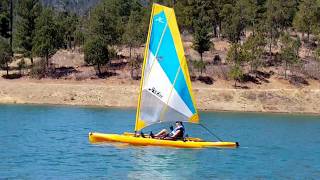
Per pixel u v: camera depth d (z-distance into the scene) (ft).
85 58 425.69
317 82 426.10
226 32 486.79
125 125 222.07
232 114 324.19
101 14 488.44
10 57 433.48
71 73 434.30
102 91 375.45
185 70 145.89
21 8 471.21
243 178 110.52
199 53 465.06
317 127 247.50
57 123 226.17
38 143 156.76
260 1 584.40
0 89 376.89
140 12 599.57
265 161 133.69
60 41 468.75
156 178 106.42
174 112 146.00
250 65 442.91
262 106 366.02
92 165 119.24
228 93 373.20
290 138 194.49
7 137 171.32
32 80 423.23
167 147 143.33
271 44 493.77
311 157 143.95
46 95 372.17
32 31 454.40
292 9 540.11
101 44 426.10
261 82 419.54
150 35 143.43
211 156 135.85
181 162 124.88
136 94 374.22
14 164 119.55
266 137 195.52
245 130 221.46
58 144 154.20
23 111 295.28
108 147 144.25
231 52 422.82
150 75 144.25
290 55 430.20
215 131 213.46
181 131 146.41
